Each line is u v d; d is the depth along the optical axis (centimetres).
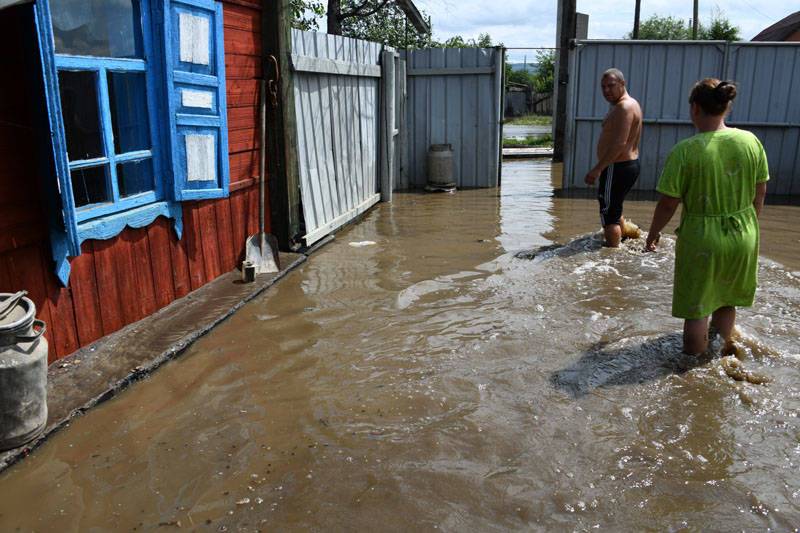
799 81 1099
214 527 282
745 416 362
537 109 3734
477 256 706
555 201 1062
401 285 605
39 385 338
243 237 647
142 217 485
